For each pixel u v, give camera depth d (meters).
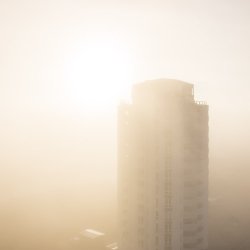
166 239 142.75
